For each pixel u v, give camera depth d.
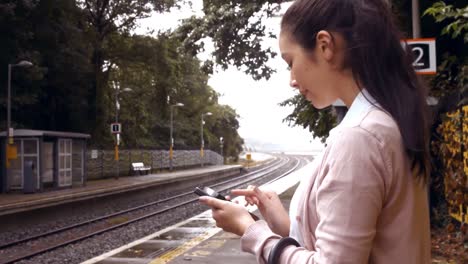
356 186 1.27
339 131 1.38
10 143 22.00
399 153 1.34
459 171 7.64
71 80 30.70
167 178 34.47
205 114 65.12
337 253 1.25
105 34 34.84
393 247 1.34
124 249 10.95
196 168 58.59
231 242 10.47
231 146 80.62
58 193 21.52
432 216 9.20
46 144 23.48
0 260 11.05
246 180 40.50
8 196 20.20
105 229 15.02
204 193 1.67
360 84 1.45
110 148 40.84
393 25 1.49
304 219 1.44
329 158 1.34
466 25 5.54
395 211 1.34
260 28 15.84
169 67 35.34
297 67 1.53
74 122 34.28
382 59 1.44
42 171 22.47
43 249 11.85
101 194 22.91
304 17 1.49
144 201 26.50
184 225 14.80
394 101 1.39
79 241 13.37
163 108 37.66
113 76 39.06
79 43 29.70
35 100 28.17
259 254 1.44
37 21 27.81
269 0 15.40
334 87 1.50
